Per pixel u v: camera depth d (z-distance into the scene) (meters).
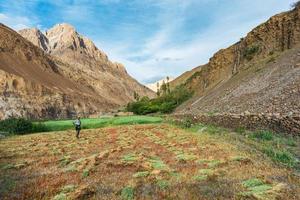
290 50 60.19
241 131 29.53
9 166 16.70
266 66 59.94
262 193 9.42
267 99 36.44
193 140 25.44
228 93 61.03
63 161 17.75
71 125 53.78
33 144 28.95
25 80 158.25
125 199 9.84
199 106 71.31
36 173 14.71
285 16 76.75
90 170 14.31
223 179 11.47
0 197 10.51
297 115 23.61
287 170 12.84
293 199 9.03
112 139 30.33
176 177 12.23
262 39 82.38
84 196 10.27
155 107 109.88
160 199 9.62
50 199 10.12
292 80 36.34
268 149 17.78
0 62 175.50
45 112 155.50
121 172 13.84
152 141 26.75
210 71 109.19
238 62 88.00
